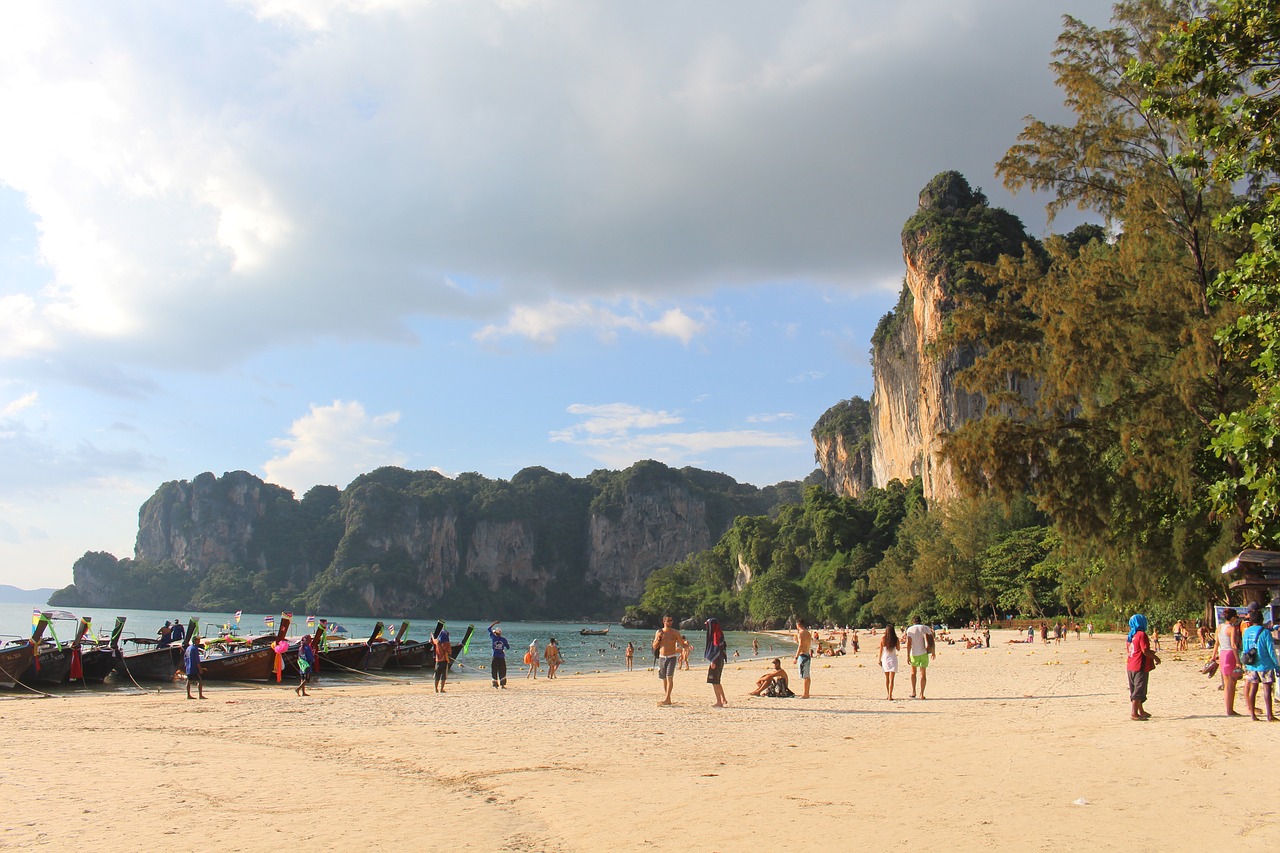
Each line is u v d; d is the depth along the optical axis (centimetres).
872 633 11825
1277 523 1980
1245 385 2725
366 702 2388
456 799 988
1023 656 4472
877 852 713
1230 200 2931
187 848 777
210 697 2694
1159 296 2967
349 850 763
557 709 2116
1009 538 9525
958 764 1140
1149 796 902
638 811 898
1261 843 714
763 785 1027
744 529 18650
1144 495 3041
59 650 3284
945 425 13450
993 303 3600
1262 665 1448
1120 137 3138
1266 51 1349
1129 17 3173
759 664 5084
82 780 1127
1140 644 1560
